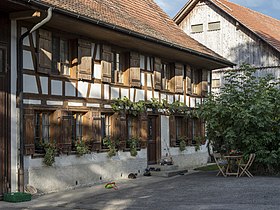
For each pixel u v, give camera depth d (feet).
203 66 74.33
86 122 48.85
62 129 44.96
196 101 72.54
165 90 64.18
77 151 46.88
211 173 57.88
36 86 42.45
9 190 39.19
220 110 52.80
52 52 45.42
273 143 52.85
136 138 57.11
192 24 101.14
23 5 35.94
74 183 46.55
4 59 39.06
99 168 50.29
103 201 37.47
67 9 40.40
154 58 61.57
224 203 33.96
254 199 35.06
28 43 41.68
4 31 39.11
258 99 51.98
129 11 61.21
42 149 43.04
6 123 39.06
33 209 35.01
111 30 46.62
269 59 90.48
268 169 52.75
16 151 39.88
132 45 55.06
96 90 50.49
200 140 72.49
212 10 98.53
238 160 51.90
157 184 47.65
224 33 96.63
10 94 39.50
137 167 57.16
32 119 41.60
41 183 42.45
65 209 34.94
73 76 47.47
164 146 63.41
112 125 53.26
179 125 68.90
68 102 46.21
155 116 62.49
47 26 43.93
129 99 56.13
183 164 67.67
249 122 51.85
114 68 54.65
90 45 49.37
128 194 40.88
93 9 48.44
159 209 32.96
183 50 59.77
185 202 35.19
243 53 93.86
